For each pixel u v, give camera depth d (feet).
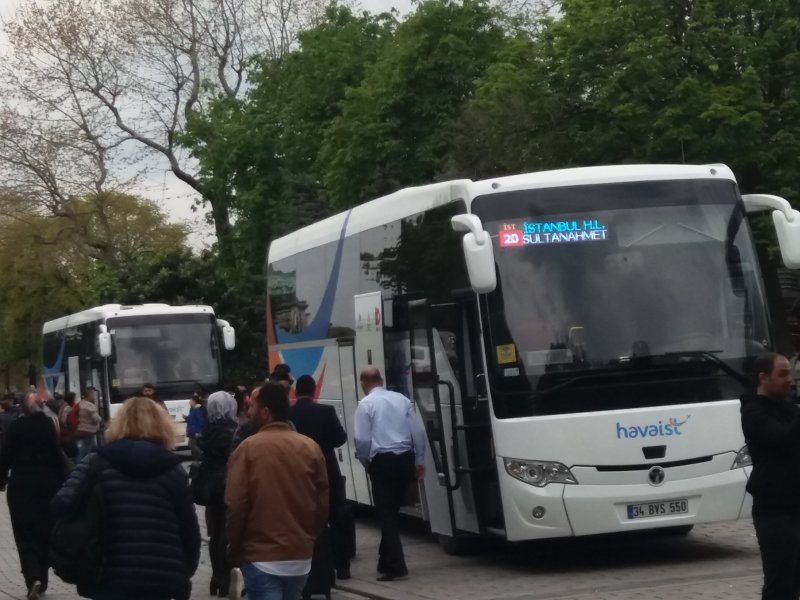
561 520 41.91
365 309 56.03
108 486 22.74
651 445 42.27
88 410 83.10
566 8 109.60
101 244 177.58
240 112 165.48
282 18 168.66
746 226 44.75
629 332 42.93
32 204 171.53
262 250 162.20
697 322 43.34
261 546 25.82
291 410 42.86
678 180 44.68
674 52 101.14
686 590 38.17
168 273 159.12
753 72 97.35
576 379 42.47
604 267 43.50
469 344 44.39
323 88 157.58
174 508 23.12
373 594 41.93
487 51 140.87
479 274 40.60
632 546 49.24
